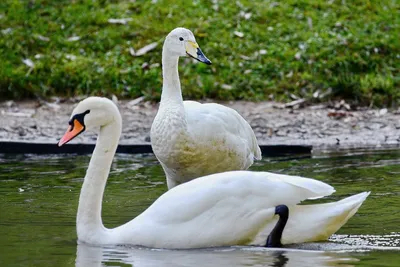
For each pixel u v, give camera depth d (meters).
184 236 8.81
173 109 11.00
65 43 20.67
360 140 15.94
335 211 8.95
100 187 9.10
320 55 20.22
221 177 9.07
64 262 8.29
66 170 13.32
